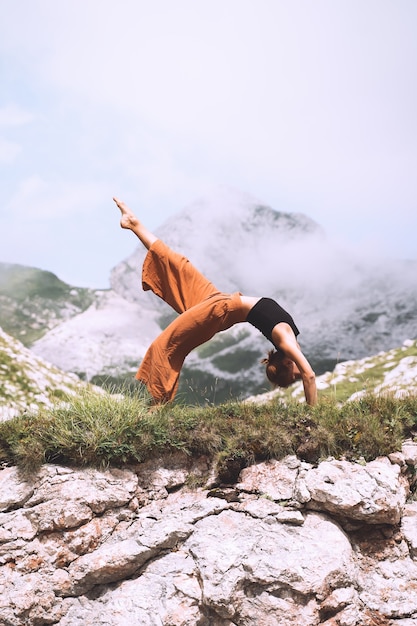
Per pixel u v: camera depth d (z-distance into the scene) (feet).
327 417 23.65
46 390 52.70
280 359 24.97
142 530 21.61
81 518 21.54
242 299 24.91
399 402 24.77
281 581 19.89
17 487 22.13
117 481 22.39
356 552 21.43
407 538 21.66
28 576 20.98
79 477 22.15
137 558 20.89
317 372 244.42
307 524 21.21
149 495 22.76
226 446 23.13
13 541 21.34
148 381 25.16
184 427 23.50
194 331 24.58
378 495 21.25
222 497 22.31
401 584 20.77
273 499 21.85
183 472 23.24
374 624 20.01
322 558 20.35
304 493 21.47
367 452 22.98
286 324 24.52
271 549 20.51
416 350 56.44
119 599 20.27
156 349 24.85
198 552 20.62
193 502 22.44
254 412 24.54
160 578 20.52
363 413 24.22
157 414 23.89
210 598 19.72
